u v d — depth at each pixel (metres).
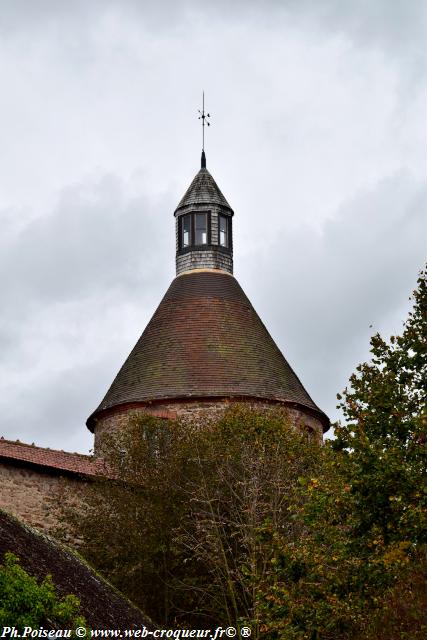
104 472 35.00
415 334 24.19
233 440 34.75
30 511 34.31
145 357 44.97
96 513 33.75
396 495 21.94
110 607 21.09
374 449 22.25
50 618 18.11
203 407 43.00
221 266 47.81
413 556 21.83
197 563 32.69
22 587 17.78
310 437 39.72
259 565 30.38
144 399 43.28
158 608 32.31
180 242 48.47
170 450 34.62
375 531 22.11
